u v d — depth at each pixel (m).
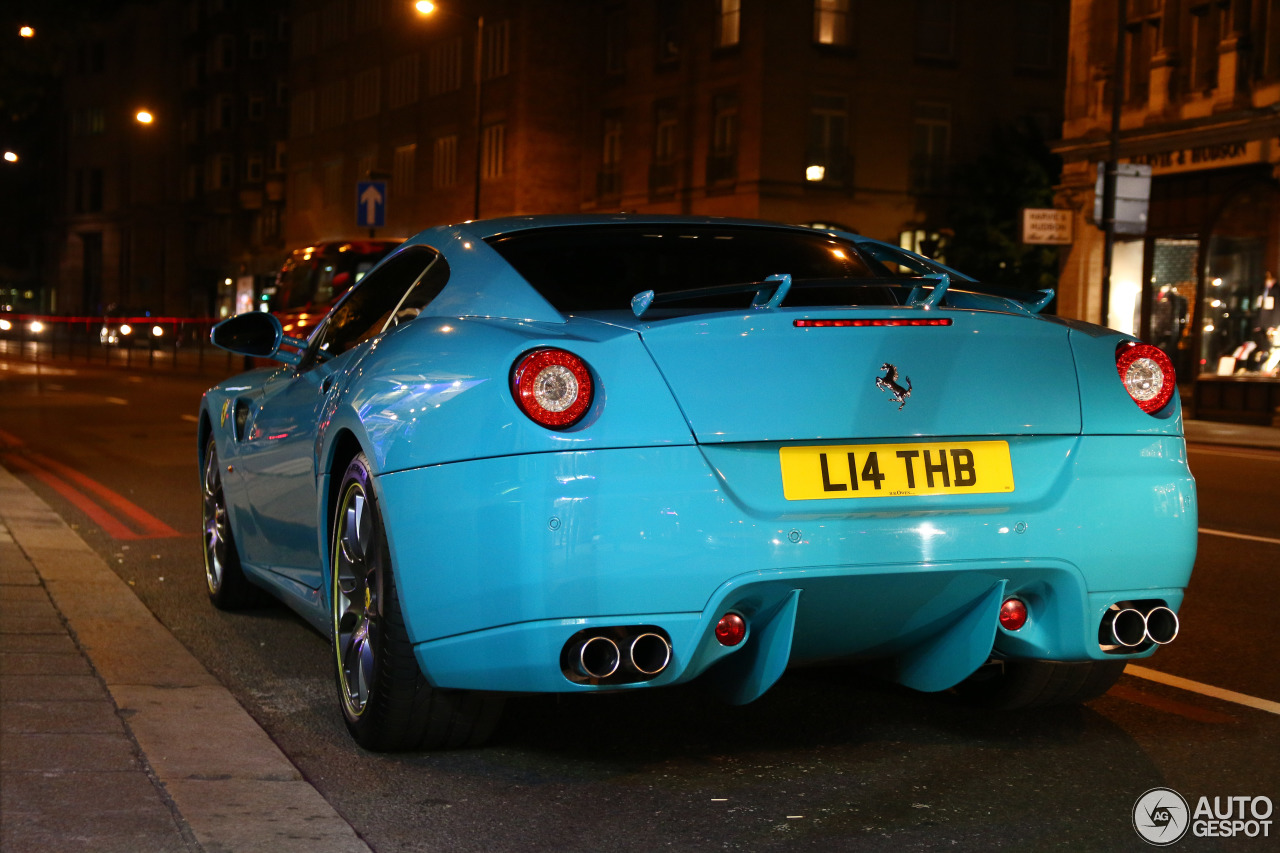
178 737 3.67
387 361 3.59
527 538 3.05
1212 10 23.66
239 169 66.56
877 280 3.46
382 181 28.83
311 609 4.34
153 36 74.50
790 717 4.00
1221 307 23.41
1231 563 7.13
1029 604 3.40
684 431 3.10
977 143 38.00
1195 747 3.71
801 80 35.78
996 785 3.37
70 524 8.28
